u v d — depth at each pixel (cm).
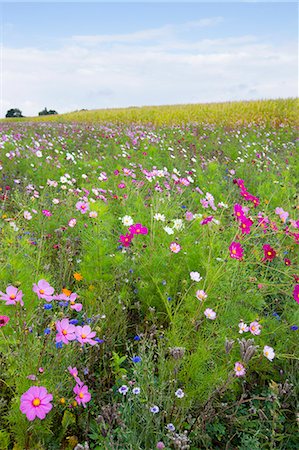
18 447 204
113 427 231
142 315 339
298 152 1141
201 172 764
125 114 2734
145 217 430
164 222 402
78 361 259
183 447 196
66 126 1838
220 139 1421
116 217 483
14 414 203
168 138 1296
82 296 314
